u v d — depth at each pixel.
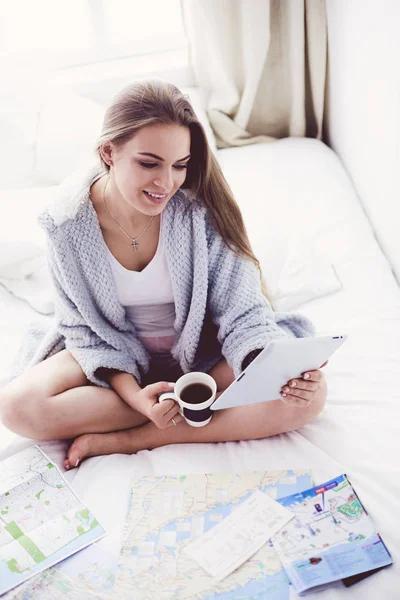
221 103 2.30
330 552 0.98
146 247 1.23
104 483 1.15
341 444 1.17
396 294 1.49
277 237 1.66
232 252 1.25
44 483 1.16
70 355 1.33
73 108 2.11
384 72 1.56
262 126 2.37
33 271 1.65
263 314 1.24
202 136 1.08
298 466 1.14
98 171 1.25
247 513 1.06
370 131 1.74
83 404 1.24
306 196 1.87
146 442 1.24
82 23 2.40
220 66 2.20
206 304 1.31
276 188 1.92
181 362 1.34
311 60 2.15
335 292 1.54
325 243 1.68
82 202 1.19
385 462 1.12
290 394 1.13
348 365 1.33
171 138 1.02
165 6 2.39
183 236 1.20
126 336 1.34
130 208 1.17
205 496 1.10
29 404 1.22
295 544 1.00
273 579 0.96
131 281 1.26
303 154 2.11
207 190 1.18
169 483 1.13
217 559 1.00
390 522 1.01
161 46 2.46
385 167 1.62
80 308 1.27
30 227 1.70
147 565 1.00
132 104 1.02
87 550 1.04
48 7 2.35
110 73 2.37
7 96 2.19
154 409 1.17
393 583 0.93
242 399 1.12
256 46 2.09
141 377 1.38
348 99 1.97
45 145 2.02
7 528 1.08
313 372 1.11
